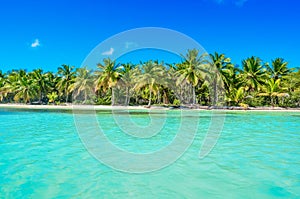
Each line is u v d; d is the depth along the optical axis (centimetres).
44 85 5259
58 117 2025
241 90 3547
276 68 4234
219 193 437
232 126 1453
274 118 2025
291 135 1087
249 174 534
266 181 492
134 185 471
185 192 441
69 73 5038
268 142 908
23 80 5012
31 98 5131
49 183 476
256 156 688
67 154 697
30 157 658
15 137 980
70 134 1073
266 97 3909
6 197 414
